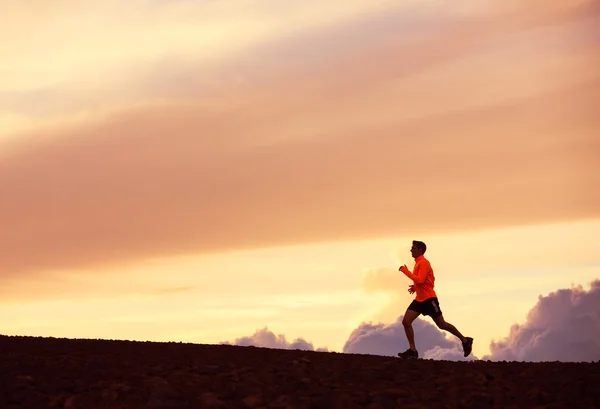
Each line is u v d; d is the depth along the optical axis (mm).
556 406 7266
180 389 7871
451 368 9820
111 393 7562
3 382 8242
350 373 9109
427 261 12367
